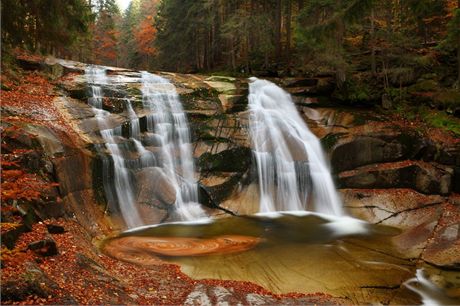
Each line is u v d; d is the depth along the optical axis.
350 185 16.61
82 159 13.13
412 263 10.98
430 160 16.58
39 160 11.01
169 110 17.70
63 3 16.36
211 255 10.99
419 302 8.92
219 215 15.12
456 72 20.45
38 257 7.50
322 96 21.45
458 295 9.29
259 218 15.07
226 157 16.58
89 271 7.87
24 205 9.08
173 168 15.80
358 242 12.51
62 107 15.45
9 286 5.73
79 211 12.01
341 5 17.97
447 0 21.39
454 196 15.50
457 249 11.26
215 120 17.91
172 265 9.98
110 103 16.75
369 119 18.52
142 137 16.06
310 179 17.02
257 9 30.00
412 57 19.47
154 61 55.94
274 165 17.08
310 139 18.22
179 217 14.48
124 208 13.73
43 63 19.08
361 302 8.70
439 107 18.89
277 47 27.58
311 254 11.35
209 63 37.50
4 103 13.67
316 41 16.94
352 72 21.78
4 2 14.38
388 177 16.31
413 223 14.15
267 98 20.47
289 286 9.27
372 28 20.73
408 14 22.05
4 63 16.61
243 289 8.77
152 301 7.42
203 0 31.33
